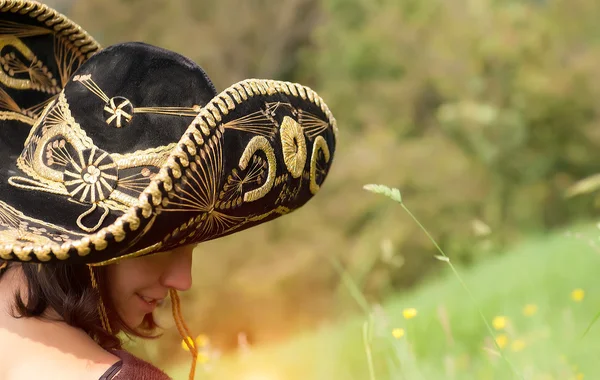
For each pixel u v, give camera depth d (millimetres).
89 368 1555
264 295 14227
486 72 15906
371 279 12258
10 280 1689
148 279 1735
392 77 17453
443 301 6773
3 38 2092
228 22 20391
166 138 1693
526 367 3301
